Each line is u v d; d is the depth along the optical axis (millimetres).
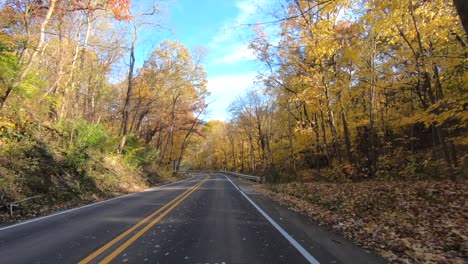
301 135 26953
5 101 15016
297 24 16656
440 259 5449
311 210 11844
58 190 14094
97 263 5375
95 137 21109
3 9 15977
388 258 5684
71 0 17438
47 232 7832
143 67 36000
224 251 6184
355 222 8945
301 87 21250
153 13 23922
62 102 20875
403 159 19672
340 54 18203
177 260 5590
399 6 11578
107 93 30719
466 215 8227
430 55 13094
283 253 6055
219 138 90875
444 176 14281
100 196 16922
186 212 11320
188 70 39000
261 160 53469
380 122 22281
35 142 15523
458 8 4965
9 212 10297
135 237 7301
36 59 18641
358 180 18609
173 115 46844
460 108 11844
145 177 30438
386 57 18312
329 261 5555
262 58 19828
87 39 25500
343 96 17562
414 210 9453
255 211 11750
